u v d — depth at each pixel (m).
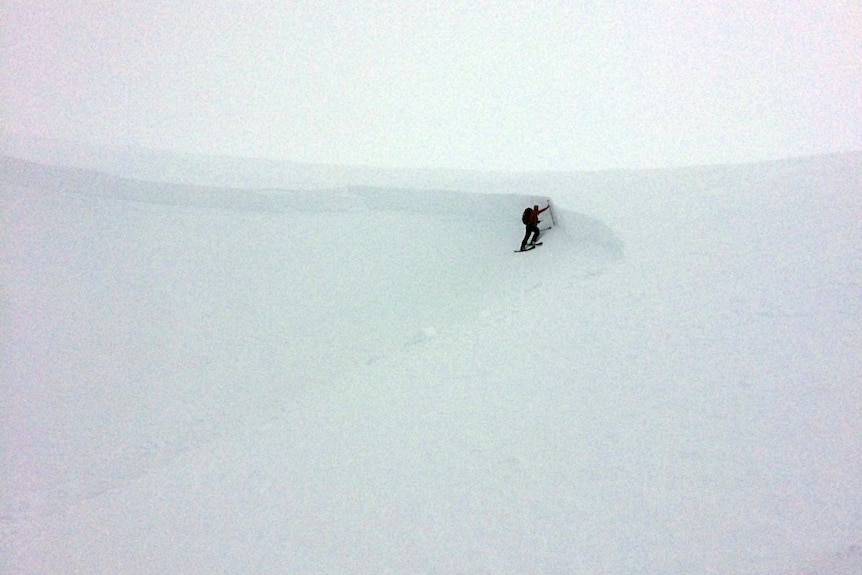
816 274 6.08
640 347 5.19
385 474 3.97
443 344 6.80
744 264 6.89
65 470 8.52
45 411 10.47
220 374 11.38
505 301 8.54
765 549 2.51
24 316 13.74
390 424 4.79
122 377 11.62
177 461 5.07
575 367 5.10
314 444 4.72
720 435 3.54
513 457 3.83
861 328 4.60
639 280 7.16
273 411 6.20
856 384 3.78
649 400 4.19
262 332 12.95
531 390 4.84
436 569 2.87
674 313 5.80
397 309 12.50
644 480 3.25
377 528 3.34
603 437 3.83
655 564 2.58
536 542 2.92
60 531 4.03
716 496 2.97
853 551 2.33
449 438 4.32
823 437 3.28
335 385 6.26
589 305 6.71
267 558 3.25
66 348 12.71
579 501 3.19
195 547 3.51
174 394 10.86
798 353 4.40
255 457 4.70
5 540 4.07
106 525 4.00
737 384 4.13
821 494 2.80
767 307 5.44
